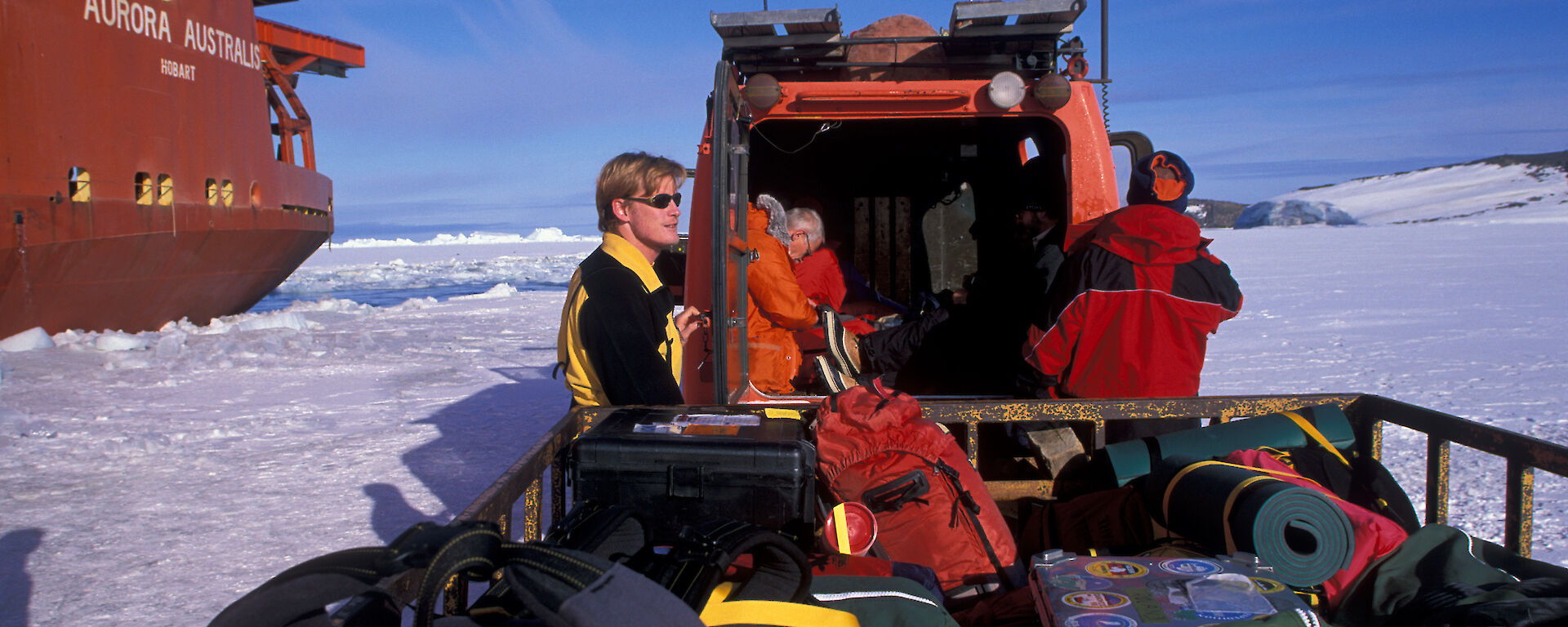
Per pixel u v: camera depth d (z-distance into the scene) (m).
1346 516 2.00
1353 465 2.58
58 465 5.62
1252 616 1.66
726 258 2.70
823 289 4.43
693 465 1.97
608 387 2.58
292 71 26.42
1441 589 1.90
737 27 3.85
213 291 15.58
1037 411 2.64
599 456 2.01
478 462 5.63
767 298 3.61
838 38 3.95
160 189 13.30
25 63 10.94
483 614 1.39
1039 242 4.76
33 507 4.71
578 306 2.62
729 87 2.95
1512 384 7.83
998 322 4.59
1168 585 1.80
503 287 24.47
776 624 1.43
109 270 12.46
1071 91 3.96
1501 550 2.13
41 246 11.17
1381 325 13.05
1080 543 2.46
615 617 1.02
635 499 2.00
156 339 12.80
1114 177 4.03
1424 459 5.10
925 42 4.01
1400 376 8.39
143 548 4.05
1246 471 2.19
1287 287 21.47
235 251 15.58
